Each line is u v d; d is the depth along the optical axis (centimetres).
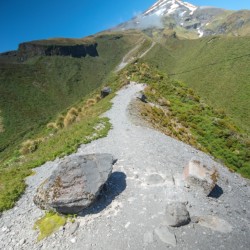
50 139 2975
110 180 1488
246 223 1266
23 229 1263
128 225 1171
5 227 1305
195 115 3584
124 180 1495
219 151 2744
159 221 1171
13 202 1502
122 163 1689
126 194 1372
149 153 1823
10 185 1691
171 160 1783
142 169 1596
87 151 2006
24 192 1608
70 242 1133
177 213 1157
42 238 1181
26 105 19675
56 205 1238
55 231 1200
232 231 1161
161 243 1070
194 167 1494
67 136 2556
